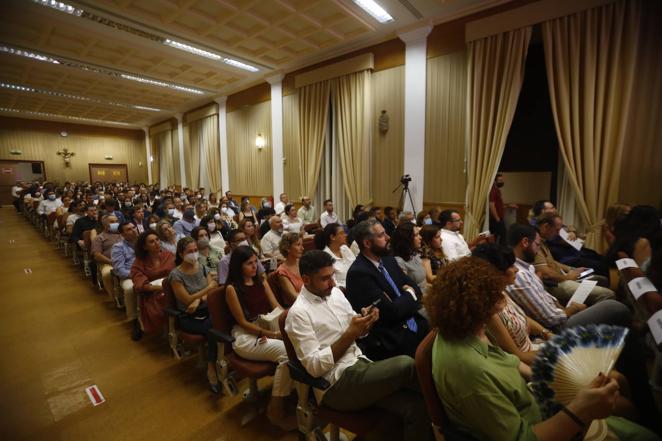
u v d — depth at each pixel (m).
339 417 1.42
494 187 4.62
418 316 2.05
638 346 1.51
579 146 3.88
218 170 9.52
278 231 3.86
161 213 5.71
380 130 5.73
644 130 3.63
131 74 7.34
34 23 5.05
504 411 0.91
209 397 2.08
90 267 4.11
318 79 6.35
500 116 4.38
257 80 7.72
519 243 2.29
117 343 2.76
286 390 1.76
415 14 4.75
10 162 12.77
